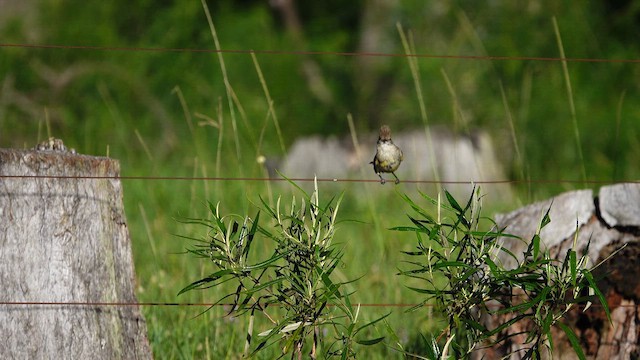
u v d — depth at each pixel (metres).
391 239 11.62
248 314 8.48
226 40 22.59
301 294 5.48
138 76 21.19
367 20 23.55
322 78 23.62
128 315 6.52
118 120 18.97
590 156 19.00
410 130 18.72
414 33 21.75
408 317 8.81
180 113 20.53
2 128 20.11
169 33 22.56
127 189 13.54
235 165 15.77
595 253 7.14
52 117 20.30
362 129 21.33
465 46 20.70
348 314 5.53
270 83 22.30
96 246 6.27
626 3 21.50
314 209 5.59
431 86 20.48
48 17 22.38
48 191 6.06
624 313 7.10
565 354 7.20
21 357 5.92
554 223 7.35
